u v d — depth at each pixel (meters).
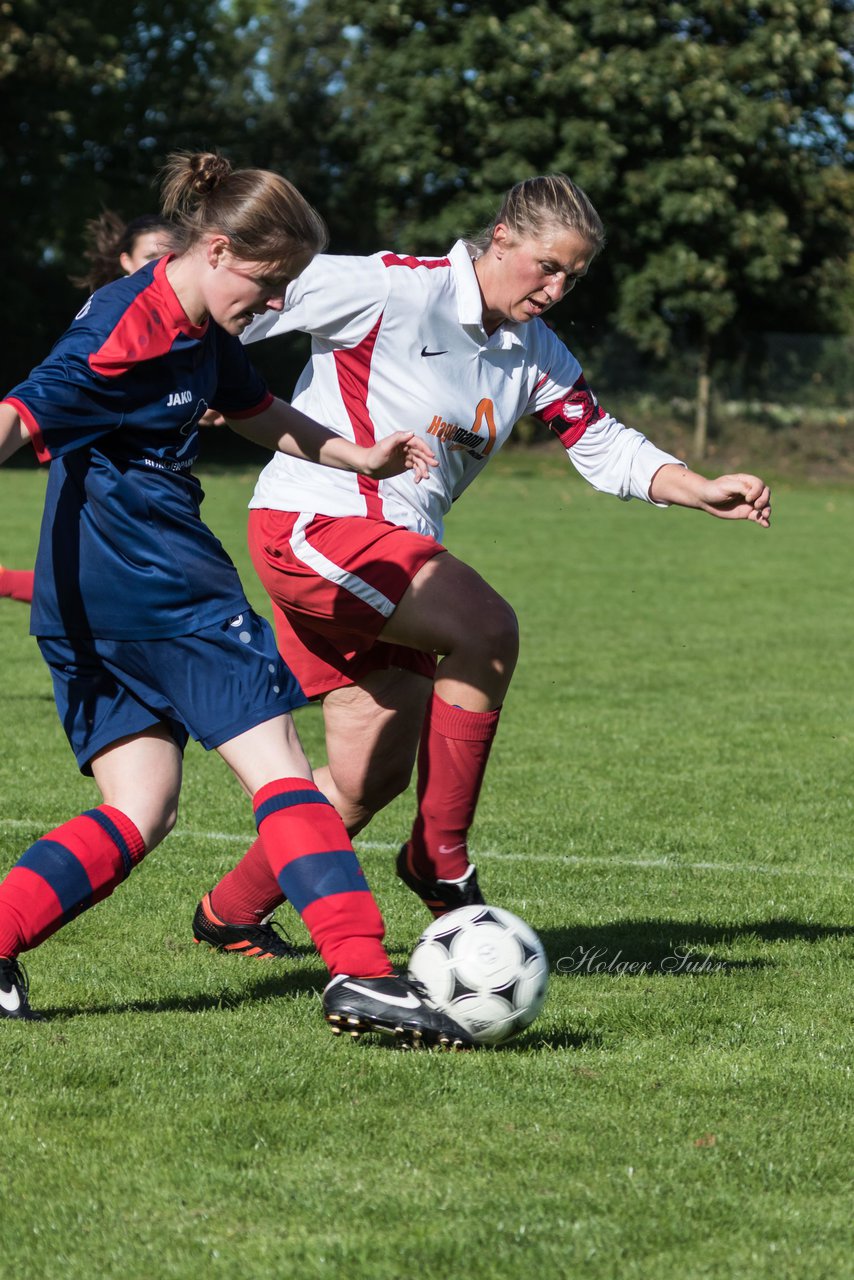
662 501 15.98
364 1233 9.26
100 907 18.00
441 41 126.69
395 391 15.16
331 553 14.85
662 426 125.00
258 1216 9.50
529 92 122.88
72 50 115.00
